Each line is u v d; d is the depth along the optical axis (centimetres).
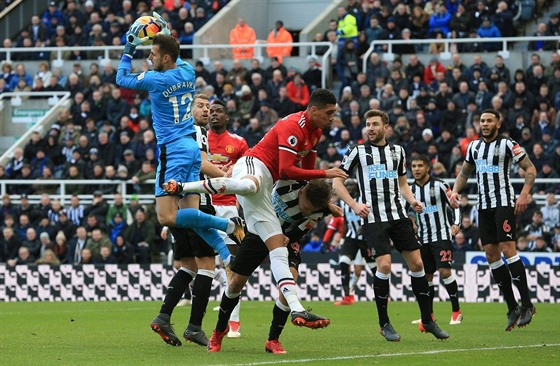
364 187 1745
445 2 4272
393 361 1334
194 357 1393
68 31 4750
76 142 4000
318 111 1409
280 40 4459
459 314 2158
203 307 1562
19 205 3719
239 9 4800
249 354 1438
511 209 1969
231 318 1780
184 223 1496
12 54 4678
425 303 1722
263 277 3206
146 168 3675
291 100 3941
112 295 3316
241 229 1499
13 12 4947
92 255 3441
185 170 1522
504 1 4162
